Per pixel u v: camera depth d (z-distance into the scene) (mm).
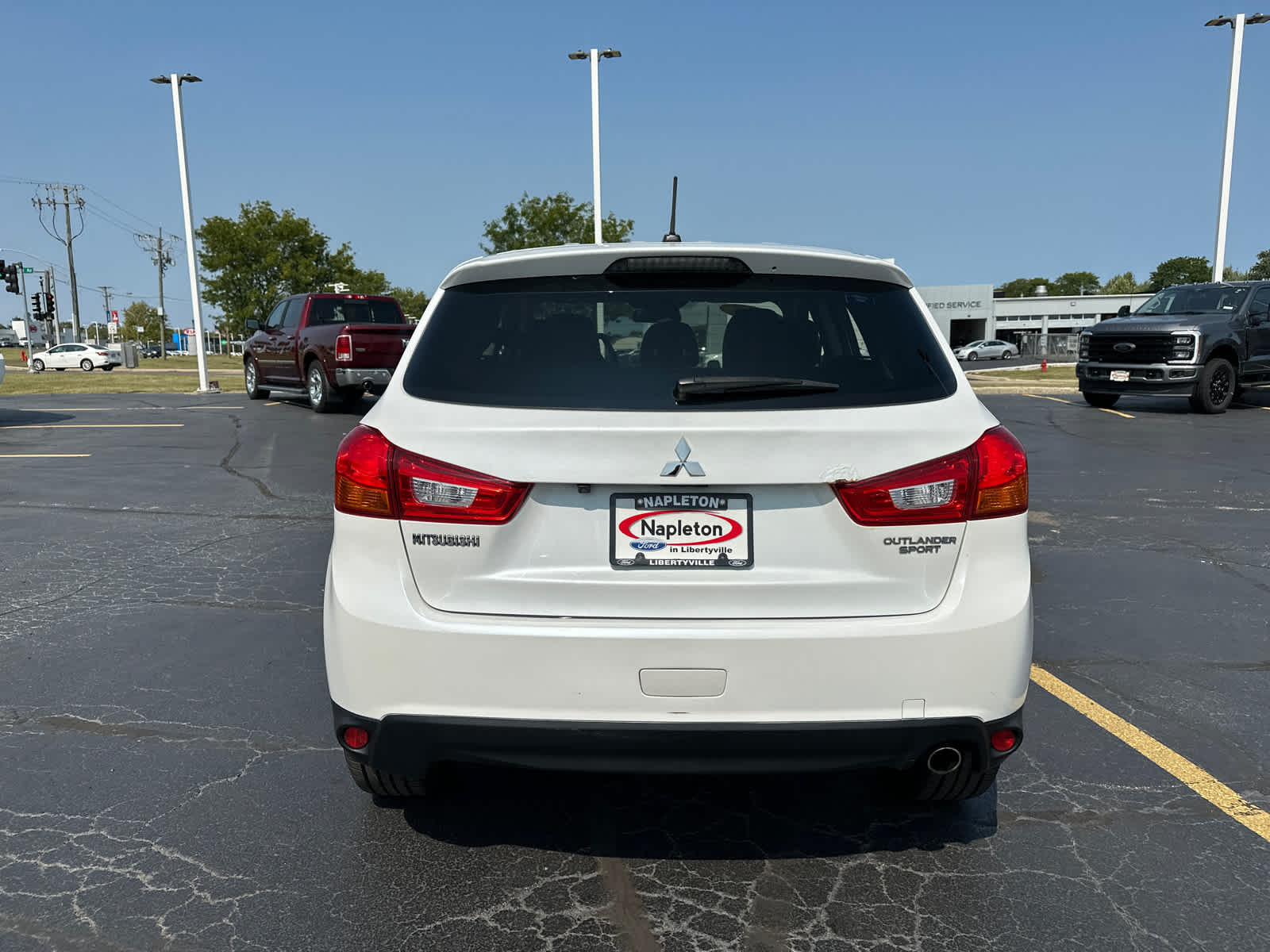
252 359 19125
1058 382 25953
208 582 5562
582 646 2291
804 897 2568
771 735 2299
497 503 2320
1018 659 2383
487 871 2688
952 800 2936
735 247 2572
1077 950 2344
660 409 2336
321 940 2377
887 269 2643
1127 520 7414
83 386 26844
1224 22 25297
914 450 2340
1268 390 20688
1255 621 4922
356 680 2383
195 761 3342
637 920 2465
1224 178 25766
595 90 26594
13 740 3492
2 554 6254
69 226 71125
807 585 2332
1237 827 2930
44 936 2381
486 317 2582
